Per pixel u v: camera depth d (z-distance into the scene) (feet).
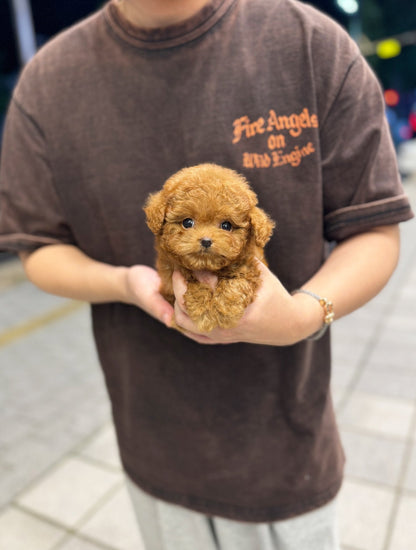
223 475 4.39
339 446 4.71
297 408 4.28
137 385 4.50
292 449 4.34
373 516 8.48
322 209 4.00
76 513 8.92
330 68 3.78
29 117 4.39
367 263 3.73
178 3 3.83
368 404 11.65
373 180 3.74
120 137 4.10
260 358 4.16
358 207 3.76
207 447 4.36
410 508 8.60
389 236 3.90
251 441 4.30
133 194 4.15
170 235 2.77
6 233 4.56
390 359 13.75
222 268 2.80
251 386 4.22
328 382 4.54
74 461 10.27
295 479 4.35
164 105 3.99
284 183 3.87
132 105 4.05
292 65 3.79
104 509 8.98
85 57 4.20
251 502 4.41
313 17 3.90
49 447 10.76
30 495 9.37
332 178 3.88
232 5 3.96
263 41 3.86
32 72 4.44
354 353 14.25
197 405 4.31
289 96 3.80
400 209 3.71
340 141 3.81
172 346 4.28
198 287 2.78
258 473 4.35
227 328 2.84
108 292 4.06
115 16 4.10
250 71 3.84
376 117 3.80
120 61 4.06
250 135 3.86
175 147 4.02
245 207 2.71
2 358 15.40
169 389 4.36
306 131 3.78
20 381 13.83
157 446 4.53
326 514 4.49
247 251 2.83
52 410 12.22
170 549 4.82
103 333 4.78
